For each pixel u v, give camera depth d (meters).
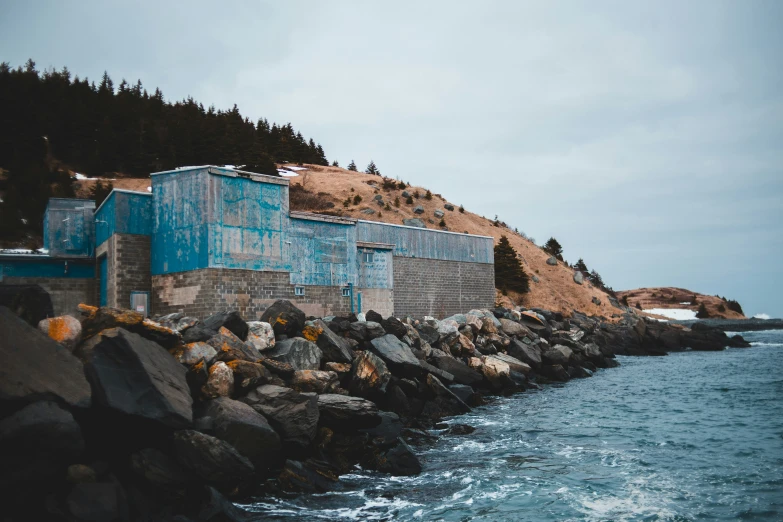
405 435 17.31
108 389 10.44
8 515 8.72
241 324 16.72
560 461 14.93
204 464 10.76
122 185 78.88
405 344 22.23
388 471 13.81
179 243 25.42
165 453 11.02
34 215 61.09
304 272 28.41
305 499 11.83
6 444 8.56
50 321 11.92
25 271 28.59
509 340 32.84
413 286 42.84
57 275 29.38
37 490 9.02
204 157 94.19
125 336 11.47
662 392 27.16
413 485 12.91
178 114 116.19
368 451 14.57
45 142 86.56
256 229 26.16
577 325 49.81
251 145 98.81
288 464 12.70
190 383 12.96
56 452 9.05
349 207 79.44
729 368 37.28
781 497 11.88
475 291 47.88
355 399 14.88
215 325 16.09
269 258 26.62
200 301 24.39
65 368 10.46
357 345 21.25
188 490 10.80
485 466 14.47
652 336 53.50
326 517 10.89
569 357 34.81
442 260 45.34
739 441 16.88
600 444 16.78
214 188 24.70
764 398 24.67
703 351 52.94
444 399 21.61
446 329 28.20
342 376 18.00
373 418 14.82
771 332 86.19
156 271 26.38
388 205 81.12
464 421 20.25
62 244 29.98
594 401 24.75
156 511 10.10
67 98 99.62
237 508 11.08
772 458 14.91
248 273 25.62
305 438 13.20
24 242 55.41
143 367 11.18
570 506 11.56
